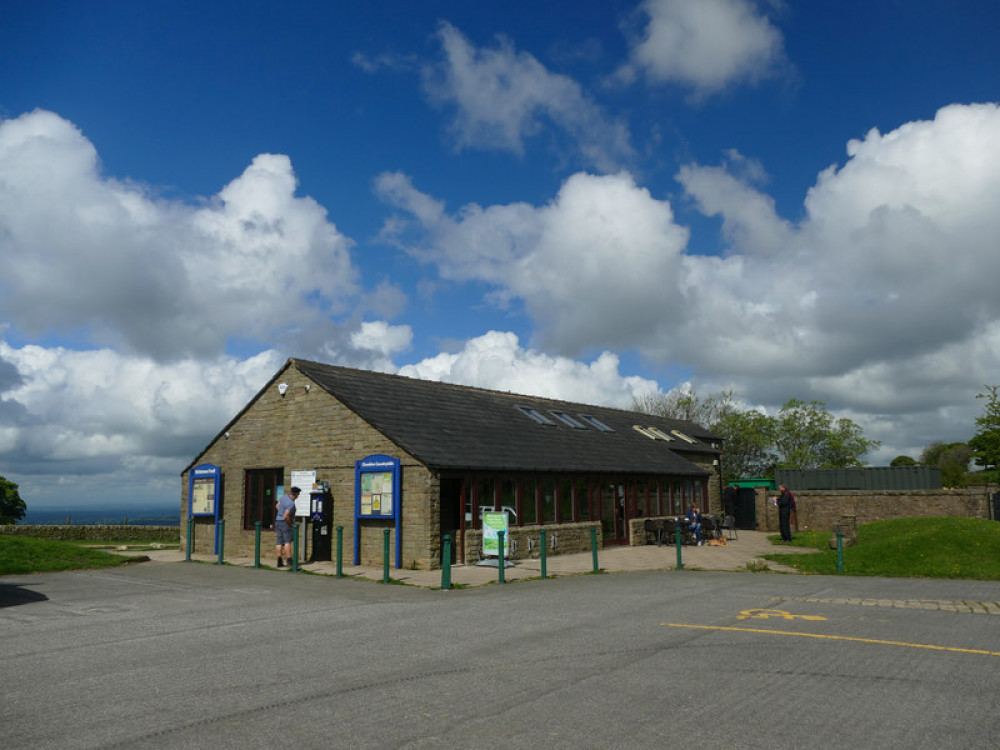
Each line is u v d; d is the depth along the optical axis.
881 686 6.85
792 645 8.64
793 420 51.38
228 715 5.97
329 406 19.77
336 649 8.48
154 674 7.31
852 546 20.62
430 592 13.70
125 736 5.47
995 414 39.50
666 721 5.82
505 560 19.05
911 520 22.17
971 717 5.96
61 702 6.34
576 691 6.66
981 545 17.56
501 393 28.67
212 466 22.36
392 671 7.42
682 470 29.28
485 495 19.42
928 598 12.61
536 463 21.09
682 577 16.03
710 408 55.50
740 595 13.01
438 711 6.07
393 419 19.41
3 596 12.94
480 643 8.80
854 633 9.40
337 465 19.44
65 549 19.38
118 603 12.18
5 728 5.65
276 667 7.61
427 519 17.45
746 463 52.97
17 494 45.34
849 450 50.44
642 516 26.72
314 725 5.72
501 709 6.12
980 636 9.24
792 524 31.19
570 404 32.50
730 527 27.91
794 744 5.33
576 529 22.19
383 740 5.39
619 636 9.20
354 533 18.72
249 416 21.78
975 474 43.34
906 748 5.28
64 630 9.73
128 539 33.47
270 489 21.19
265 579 15.66
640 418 36.31
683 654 8.16
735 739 5.43
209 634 9.45
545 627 9.88
